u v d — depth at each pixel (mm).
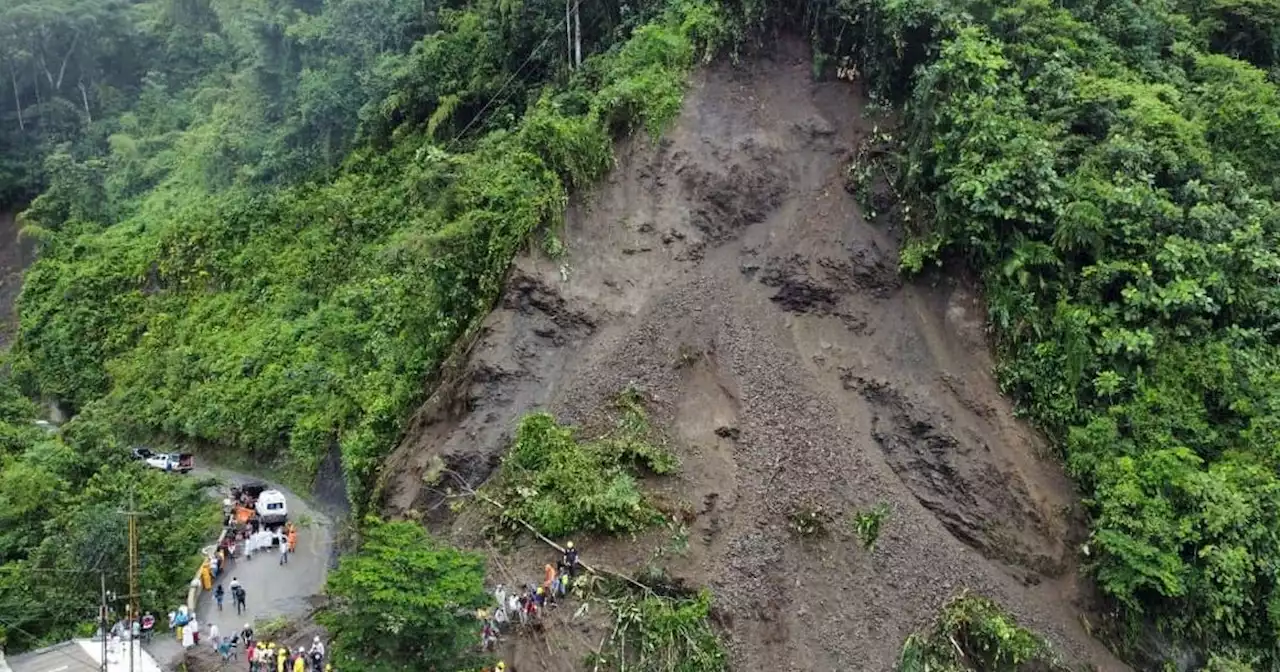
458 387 27531
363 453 31703
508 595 21984
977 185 27078
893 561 23406
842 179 30797
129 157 65875
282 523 34656
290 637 25031
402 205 45125
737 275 29172
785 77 33094
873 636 22062
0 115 72188
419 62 46094
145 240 57094
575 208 29797
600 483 24000
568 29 38031
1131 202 27344
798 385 26562
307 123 52281
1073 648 22797
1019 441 25969
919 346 27672
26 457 36500
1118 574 23359
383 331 38938
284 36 55406
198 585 28969
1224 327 27484
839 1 32531
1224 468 24609
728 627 21750
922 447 25703
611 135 31500
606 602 21875
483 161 33750
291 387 41812
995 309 27312
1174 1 38656
